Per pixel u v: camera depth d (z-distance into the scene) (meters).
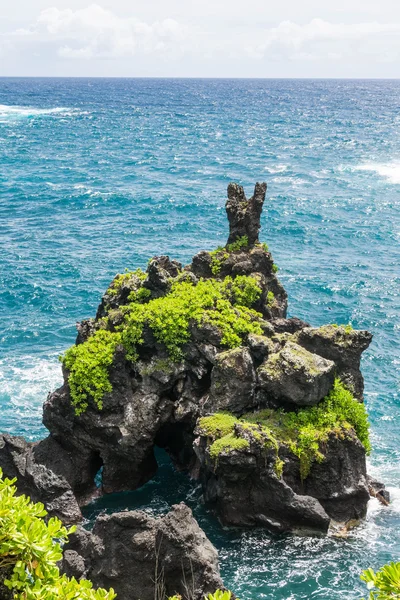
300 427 33.25
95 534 27.16
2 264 74.50
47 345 54.75
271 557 30.61
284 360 33.78
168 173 136.38
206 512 34.28
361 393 36.91
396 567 13.27
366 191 118.44
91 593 13.60
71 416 36.06
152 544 26.02
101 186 120.75
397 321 61.66
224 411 34.50
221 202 107.62
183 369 36.41
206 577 25.30
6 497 12.86
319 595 28.27
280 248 84.25
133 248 82.56
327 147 176.25
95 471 37.19
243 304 40.19
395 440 41.66
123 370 36.50
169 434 38.44
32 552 12.52
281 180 128.88
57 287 67.75
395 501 35.22
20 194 112.19
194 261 43.50
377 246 86.00
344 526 32.91
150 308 37.25
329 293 68.31
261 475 31.73
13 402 45.53
